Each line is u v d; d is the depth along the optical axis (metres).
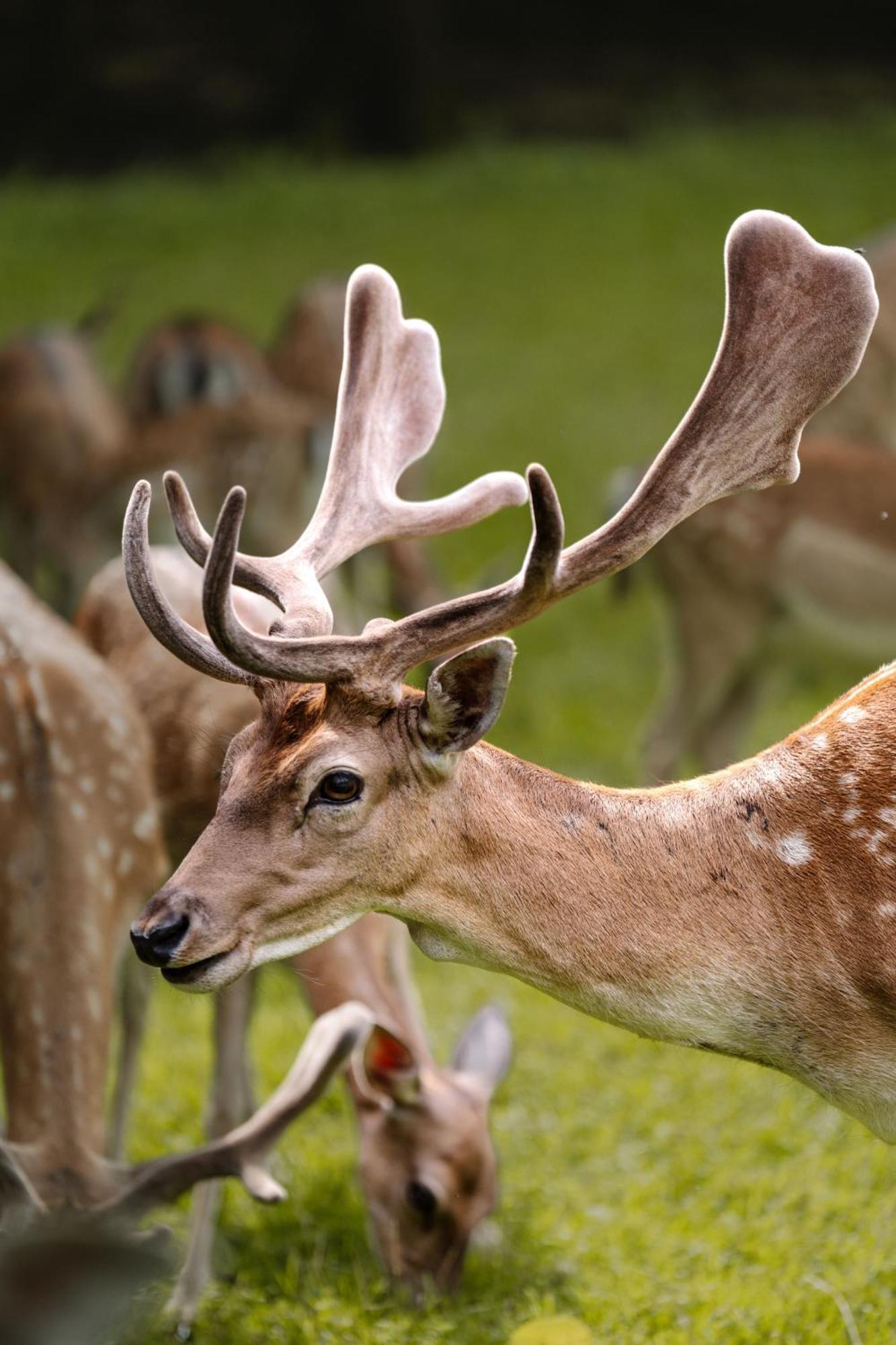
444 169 38.47
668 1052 11.96
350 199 36.59
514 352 28.64
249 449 19.34
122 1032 10.16
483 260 33.00
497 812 6.82
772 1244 9.59
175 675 10.16
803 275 7.16
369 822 6.63
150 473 19.83
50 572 21.23
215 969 6.53
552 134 41.12
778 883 7.03
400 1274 9.39
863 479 16.33
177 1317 9.10
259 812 6.57
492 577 19.12
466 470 24.00
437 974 13.44
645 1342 8.61
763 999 7.03
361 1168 9.52
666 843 7.00
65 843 8.83
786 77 43.78
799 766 7.21
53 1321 6.85
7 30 41.00
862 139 39.75
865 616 16.28
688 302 30.77
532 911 6.85
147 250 33.94
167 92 41.09
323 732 6.60
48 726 9.05
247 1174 7.54
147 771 9.57
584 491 23.39
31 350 21.31
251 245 34.09
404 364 8.23
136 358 23.39
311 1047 7.93
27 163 39.88
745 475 7.16
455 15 45.06
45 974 8.48
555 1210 10.10
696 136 40.06
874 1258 9.27
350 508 7.82
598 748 17.36
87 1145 7.98
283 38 42.19
